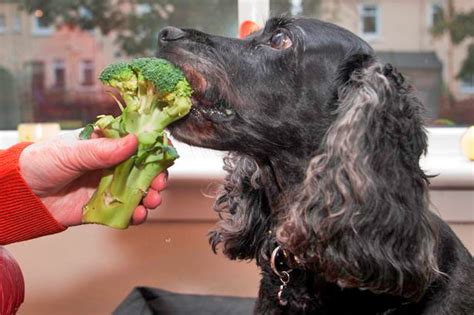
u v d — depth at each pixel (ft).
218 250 5.38
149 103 3.36
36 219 3.46
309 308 3.98
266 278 4.24
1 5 5.88
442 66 5.71
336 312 3.90
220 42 3.85
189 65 3.68
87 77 5.94
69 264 5.75
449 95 5.80
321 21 4.01
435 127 5.86
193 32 3.84
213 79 3.71
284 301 4.04
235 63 3.81
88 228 5.68
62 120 6.07
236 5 5.74
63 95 6.01
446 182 5.16
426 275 3.59
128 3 5.75
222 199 4.81
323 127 3.92
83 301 5.79
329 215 3.57
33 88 6.04
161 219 5.48
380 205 3.52
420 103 3.84
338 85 3.88
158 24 5.77
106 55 5.87
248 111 3.81
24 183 3.33
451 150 5.77
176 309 4.96
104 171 3.45
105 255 5.71
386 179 3.56
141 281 5.72
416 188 3.67
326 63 3.87
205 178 5.30
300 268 3.96
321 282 3.90
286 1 5.72
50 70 5.98
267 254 4.26
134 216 3.51
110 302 5.76
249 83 3.81
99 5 5.78
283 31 3.88
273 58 3.84
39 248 5.74
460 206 5.25
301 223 3.67
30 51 5.96
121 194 3.41
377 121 3.59
